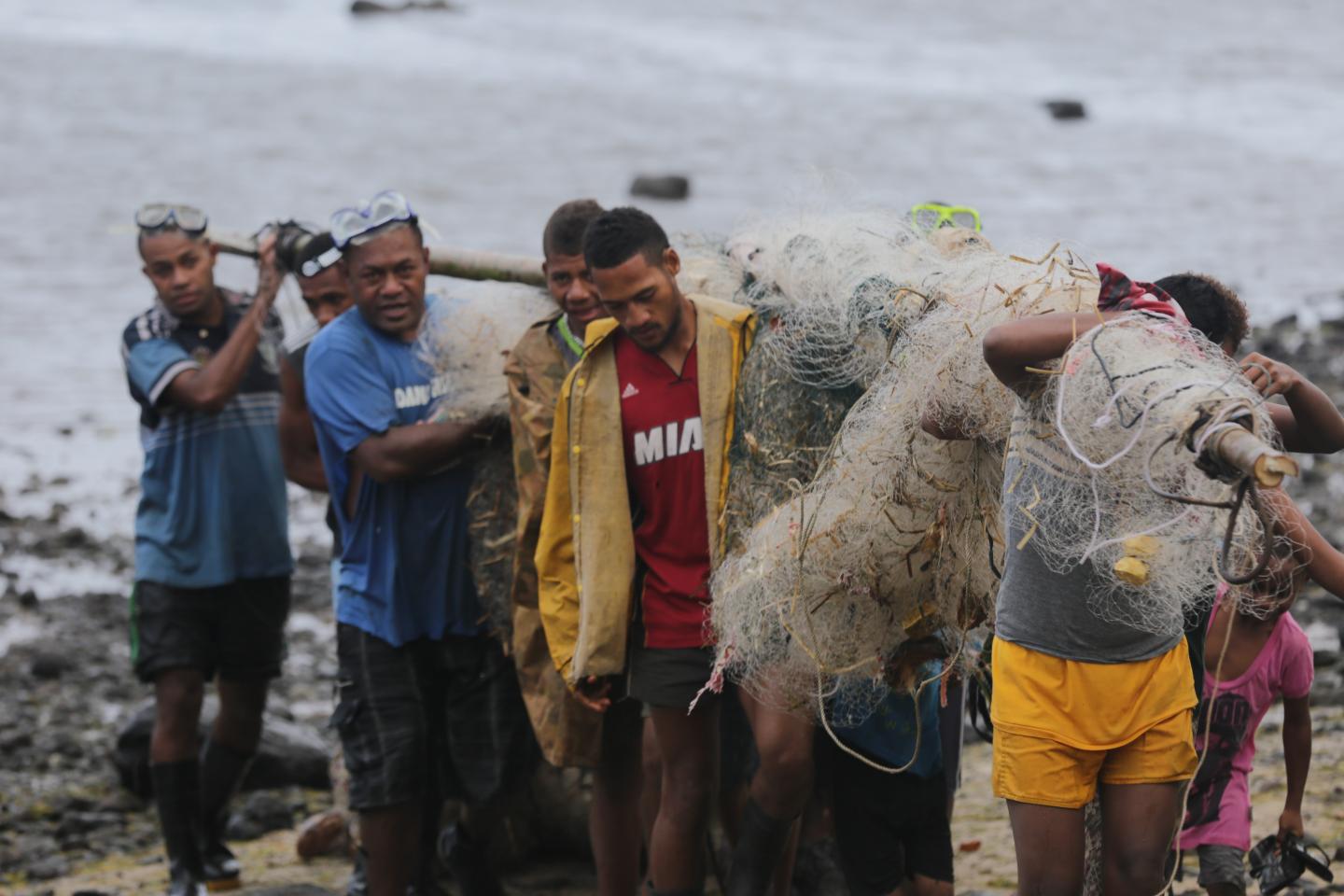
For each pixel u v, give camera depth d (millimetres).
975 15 117875
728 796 12234
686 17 118312
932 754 10875
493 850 13547
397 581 12367
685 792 10969
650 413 10844
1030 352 8266
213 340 14758
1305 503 24125
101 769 18031
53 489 28172
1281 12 114938
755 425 10609
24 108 69000
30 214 49375
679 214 51312
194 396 13938
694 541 10844
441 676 12758
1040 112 73625
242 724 14844
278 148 61312
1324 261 44031
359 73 84188
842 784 10875
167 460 14320
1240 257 44781
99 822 16703
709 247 12156
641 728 11867
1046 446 8383
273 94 75688
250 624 14656
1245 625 10367
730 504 10688
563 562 11242
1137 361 7852
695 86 81625
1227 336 9164
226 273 36781
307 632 22125
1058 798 8586
